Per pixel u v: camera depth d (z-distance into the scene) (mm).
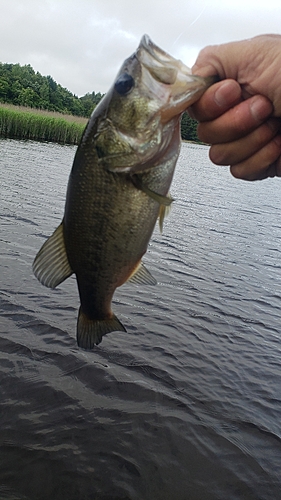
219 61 293
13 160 3826
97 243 367
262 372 993
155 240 1997
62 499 596
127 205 349
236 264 1853
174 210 2807
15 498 586
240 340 1141
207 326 1190
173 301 1326
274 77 275
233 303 1401
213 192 4090
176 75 312
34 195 2490
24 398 772
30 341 947
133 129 329
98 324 405
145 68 322
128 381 867
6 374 825
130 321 1138
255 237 2426
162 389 863
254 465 703
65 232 382
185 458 698
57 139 6688
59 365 882
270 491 656
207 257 1881
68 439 696
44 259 381
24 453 657
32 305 1104
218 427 778
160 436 736
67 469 641
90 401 793
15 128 6258
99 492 613
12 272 1288
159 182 342
